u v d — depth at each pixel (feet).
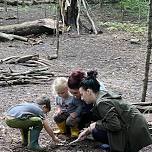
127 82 33.81
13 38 51.39
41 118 18.20
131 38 53.26
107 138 18.12
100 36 54.60
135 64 40.75
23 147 18.75
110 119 17.34
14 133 20.65
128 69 38.86
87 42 51.08
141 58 43.34
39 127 18.13
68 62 40.98
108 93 17.98
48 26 54.60
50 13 70.95
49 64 38.83
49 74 33.83
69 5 56.70
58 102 19.86
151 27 26.91
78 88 18.62
